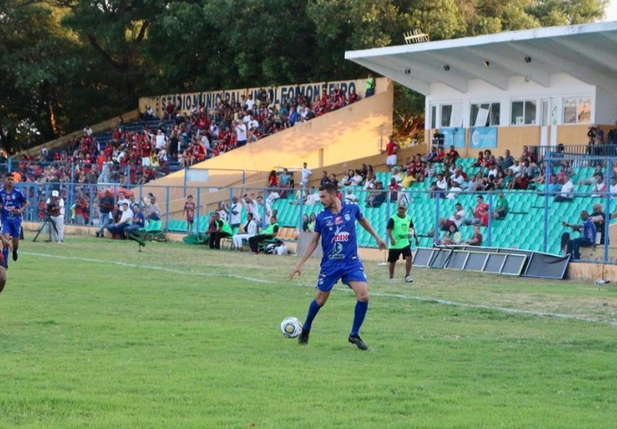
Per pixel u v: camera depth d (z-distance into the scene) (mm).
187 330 14328
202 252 34062
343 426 8617
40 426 8453
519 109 42438
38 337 13430
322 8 51156
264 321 15602
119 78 67625
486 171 38125
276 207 39312
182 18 59844
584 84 39531
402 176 42312
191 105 59750
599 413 9414
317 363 11867
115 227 40812
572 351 13234
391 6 50438
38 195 47000
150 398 9648
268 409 9273
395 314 17141
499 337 14461
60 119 68812
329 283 13094
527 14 57594
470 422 8852
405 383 10641
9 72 64188
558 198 30297
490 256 28375
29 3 65062
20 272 23438
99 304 17375
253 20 56344
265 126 51562
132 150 54969
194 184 45719
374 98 50438
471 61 42219
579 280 26344
